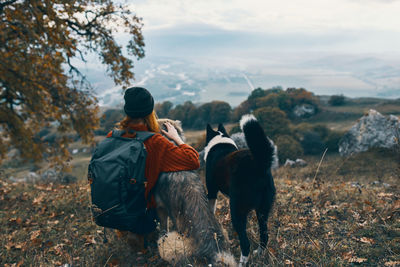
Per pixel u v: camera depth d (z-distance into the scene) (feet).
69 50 29.55
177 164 9.69
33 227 16.58
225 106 286.66
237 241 12.73
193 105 315.17
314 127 150.00
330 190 18.51
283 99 260.83
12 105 35.24
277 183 23.26
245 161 10.59
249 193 10.37
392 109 226.99
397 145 23.32
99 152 9.80
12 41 27.81
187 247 9.43
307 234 12.34
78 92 37.17
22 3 24.62
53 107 35.60
